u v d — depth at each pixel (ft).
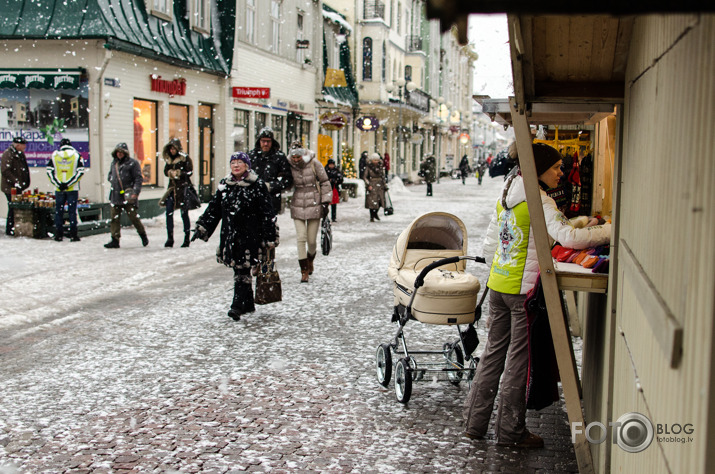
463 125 234.99
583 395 16.53
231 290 30.68
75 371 18.84
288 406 16.33
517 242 13.85
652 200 7.76
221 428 14.89
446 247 18.45
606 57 11.22
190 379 18.24
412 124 167.12
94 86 53.98
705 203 5.08
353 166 100.94
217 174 75.92
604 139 21.24
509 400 14.05
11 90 55.01
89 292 29.89
